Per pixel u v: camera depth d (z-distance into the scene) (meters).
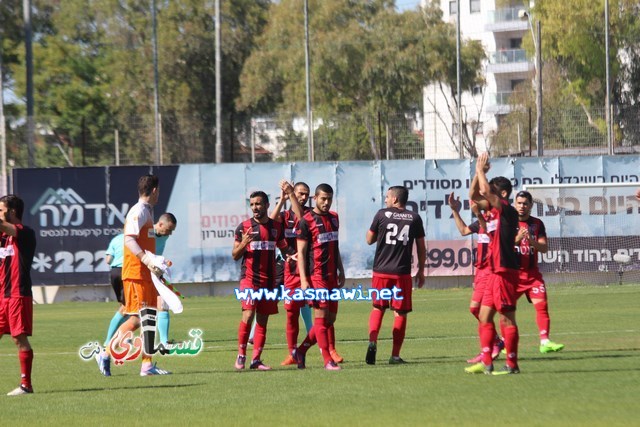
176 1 184.62
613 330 48.09
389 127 95.44
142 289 34.38
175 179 80.06
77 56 181.12
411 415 24.81
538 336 45.66
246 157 105.19
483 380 30.70
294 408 26.42
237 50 183.00
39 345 47.78
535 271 38.66
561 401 26.34
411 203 81.25
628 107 100.50
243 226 36.59
